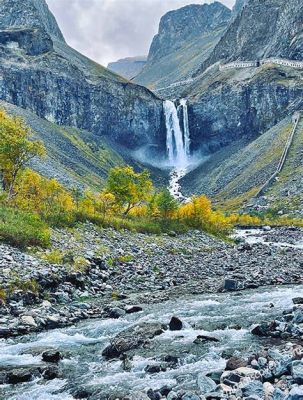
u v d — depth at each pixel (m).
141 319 22.61
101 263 37.41
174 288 33.47
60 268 31.48
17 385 14.19
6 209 43.50
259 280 35.06
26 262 30.53
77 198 76.31
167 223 73.50
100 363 16.19
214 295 29.66
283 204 145.25
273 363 13.46
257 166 195.00
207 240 69.94
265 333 18.22
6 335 19.98
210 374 13.26
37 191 60.56
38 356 17.08
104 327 21.31
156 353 16.50
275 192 158.12
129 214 80.94
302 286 31.89
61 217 49.50
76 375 14.95
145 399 11.73
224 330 19.55
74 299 28.34
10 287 25.61
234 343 17.22
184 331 19.64
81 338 19.70
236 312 23.28
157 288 33.41
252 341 17.33
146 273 38.66
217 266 44.50
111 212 69.75
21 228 36.53
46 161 158.75
